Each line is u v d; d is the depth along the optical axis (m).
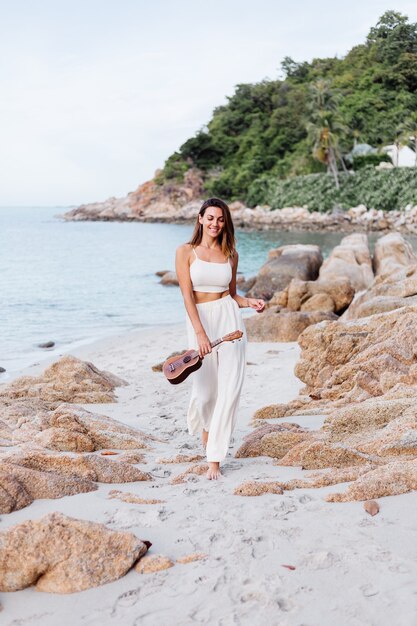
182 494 4.14
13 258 42.22
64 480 4.19
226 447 4.52
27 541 3.11
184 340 14.81
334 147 73.06
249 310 20.72
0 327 17.45
